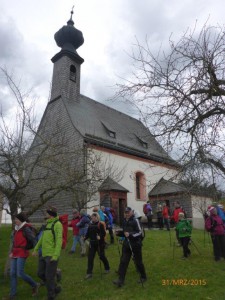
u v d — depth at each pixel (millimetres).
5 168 9445
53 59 28016
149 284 7809
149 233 16047
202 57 7367
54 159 10703
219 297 6844
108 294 7312
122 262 7812
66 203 20734
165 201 24078
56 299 7188
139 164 26141
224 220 10336
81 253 11148
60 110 24828
